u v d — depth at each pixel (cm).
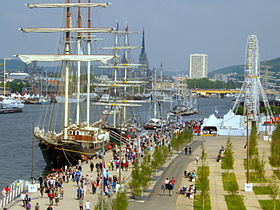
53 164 11812
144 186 8575
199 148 14538
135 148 13438
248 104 19350
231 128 18375
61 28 12800
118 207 6631
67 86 12694
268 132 17338
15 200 8044
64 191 8712
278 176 9031
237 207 7806
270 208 7744
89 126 15525
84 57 12744
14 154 14775
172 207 7769
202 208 7725
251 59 19625
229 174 10456
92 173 10269
